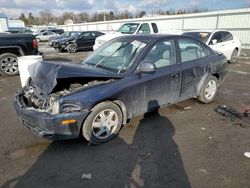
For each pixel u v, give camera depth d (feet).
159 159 10.21
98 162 10.00
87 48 57.47
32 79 12.31
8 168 9.56
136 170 9.46
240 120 14.24
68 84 11.15
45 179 8.94
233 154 10.55
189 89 15.26
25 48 27.53
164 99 13.85
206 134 12.46
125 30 40.88
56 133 10.18
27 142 11.59
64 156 10.41
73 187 8.54
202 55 15.97
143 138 12.00
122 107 11.89
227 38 34.50
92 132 10.98
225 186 8.53
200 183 8.70
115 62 13.01
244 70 30.73
